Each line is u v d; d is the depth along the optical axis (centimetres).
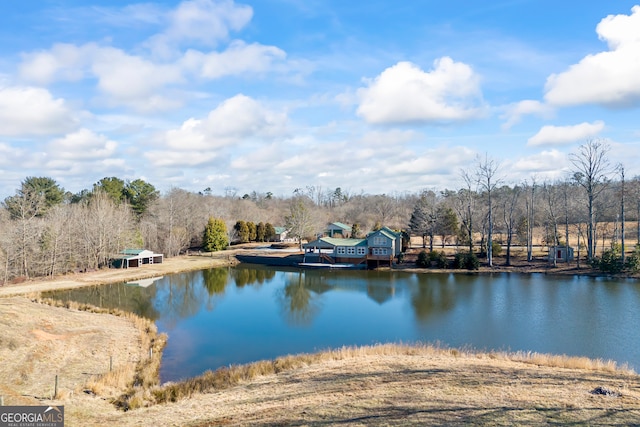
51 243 5488
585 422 1204
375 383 1708
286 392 1683
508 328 2973
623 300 3747
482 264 5909
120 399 1747
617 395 1440
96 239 6234
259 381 1889
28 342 2352
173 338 2950
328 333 3031
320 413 1404
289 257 7144
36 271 5381
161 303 4134
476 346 2598
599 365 1934
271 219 11988
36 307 3203
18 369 1995
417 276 5441
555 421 1220
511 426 1197
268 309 3847
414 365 1966
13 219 6600
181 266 6494
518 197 8500
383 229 6825
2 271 5012
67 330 2744
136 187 9281
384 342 2764
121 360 2342
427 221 6888
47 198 7512
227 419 1436
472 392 1529
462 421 1252
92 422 1461
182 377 2206
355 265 6319
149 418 1498
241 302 4172
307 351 2627
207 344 2808
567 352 2452
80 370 2103
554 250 5581
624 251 5516
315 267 6397
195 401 1675
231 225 9575
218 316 3600
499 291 4297
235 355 2583
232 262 7112
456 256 5847
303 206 9100
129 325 3103
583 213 6625
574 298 3866
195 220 9275
